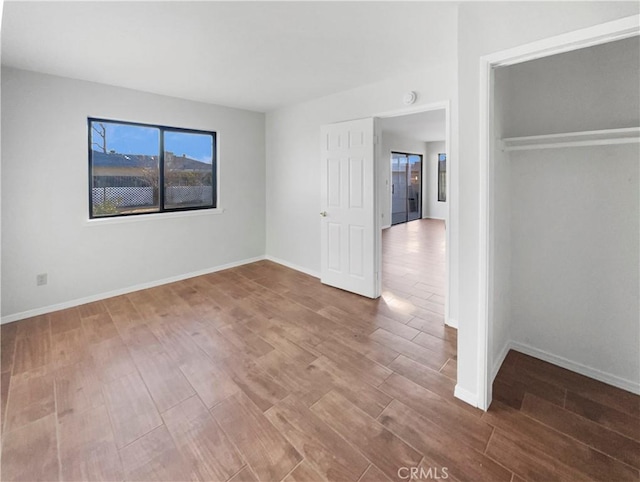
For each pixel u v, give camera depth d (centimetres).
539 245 233
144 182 395
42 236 317
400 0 183
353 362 235
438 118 579
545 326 235
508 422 175
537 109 225
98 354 246
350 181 369
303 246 457
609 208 202
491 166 177
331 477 144
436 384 209
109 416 182
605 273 206
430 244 653
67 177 328
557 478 142
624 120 193
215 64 284
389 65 284
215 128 444
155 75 314
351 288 381
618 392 200
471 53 174
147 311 327
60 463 151
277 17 203
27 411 185
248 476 145
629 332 199
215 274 454
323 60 273
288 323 300
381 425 174
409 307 337
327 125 388
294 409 187
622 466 148
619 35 135
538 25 152
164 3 187
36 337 272
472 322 187
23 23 210
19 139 299
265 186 516
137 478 144
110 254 364
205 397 198
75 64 285
